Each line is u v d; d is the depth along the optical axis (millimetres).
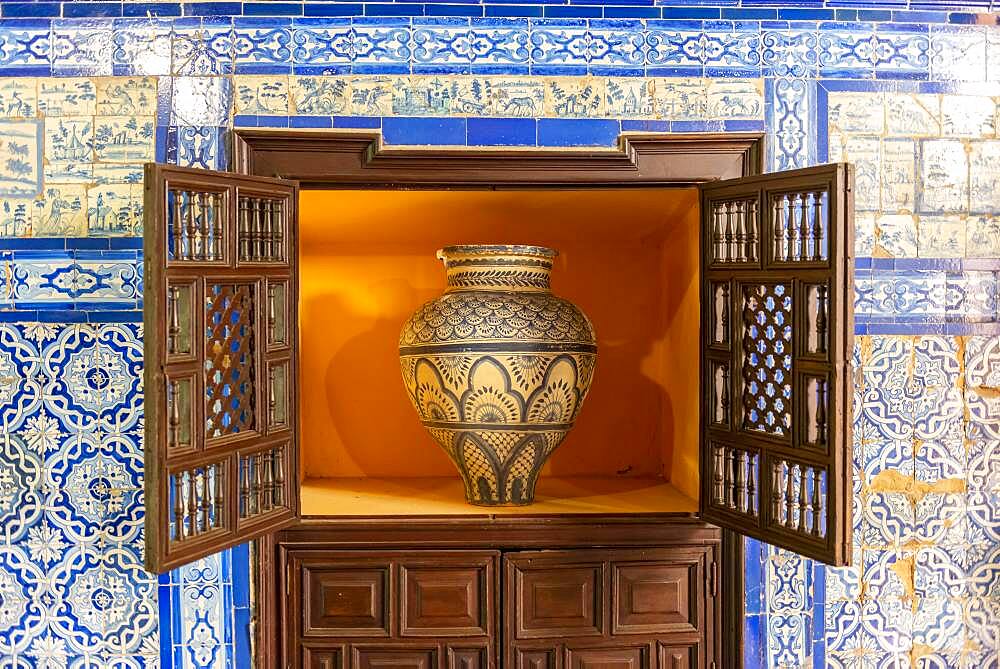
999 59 2381
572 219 2865
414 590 2363
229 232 2012
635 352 3076
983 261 2375
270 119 2289
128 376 2283
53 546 2285
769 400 2135
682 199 2602
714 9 2340
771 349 2129
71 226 2275
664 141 2309
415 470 3090
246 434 2064
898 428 2371
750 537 2240
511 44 2318
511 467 2479
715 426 2297
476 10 2316
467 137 2309
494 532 2361
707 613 2396
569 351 2420
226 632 2293
